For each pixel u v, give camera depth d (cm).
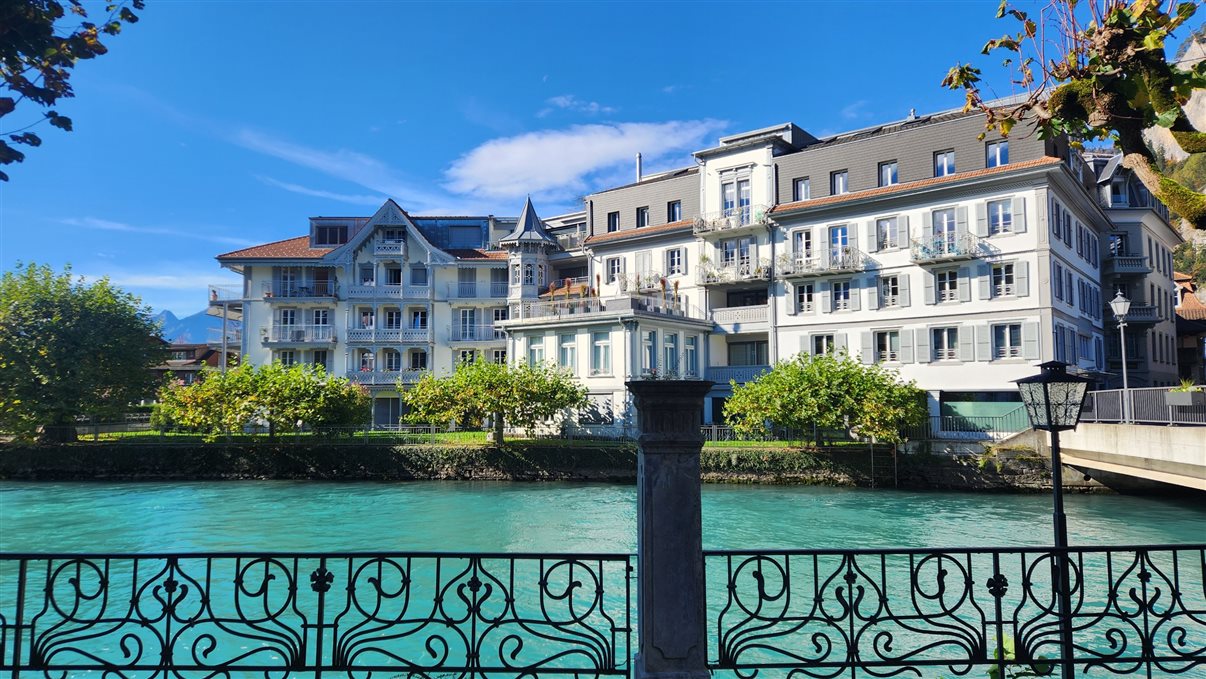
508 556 500
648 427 465
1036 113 588
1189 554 1714
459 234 5297
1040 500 2570
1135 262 4231
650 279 4309
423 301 4888
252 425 4138
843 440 3269
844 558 498
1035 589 1412
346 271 4934
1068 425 602
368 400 4184
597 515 2383
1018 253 3183
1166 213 4784
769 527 2092
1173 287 5050
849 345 3634
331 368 4888
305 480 3375
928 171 3462
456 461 3334
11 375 3588
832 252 3712
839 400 2969
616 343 3681
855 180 3675
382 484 3219
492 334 4962
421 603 1374
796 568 1600
